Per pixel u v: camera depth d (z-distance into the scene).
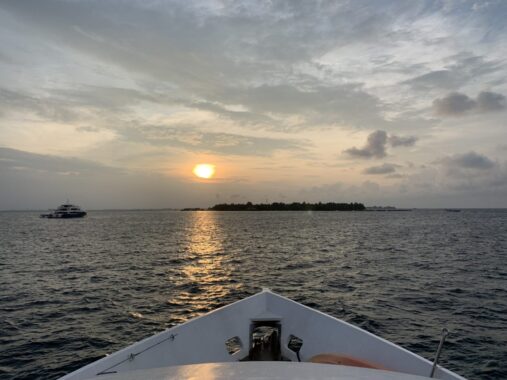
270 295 8.16
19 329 14.20
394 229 79.75
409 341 12.81
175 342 6.17
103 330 14.10
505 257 33.81
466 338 13.08
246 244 47.03
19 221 133.00
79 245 45.66
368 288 20.91
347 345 6.52
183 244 47.03
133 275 25.27
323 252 38.03
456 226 92.25
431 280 23.27
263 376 2.83
